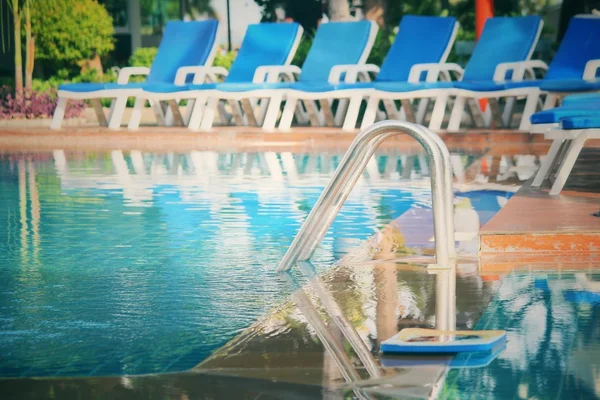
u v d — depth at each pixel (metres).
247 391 2.29
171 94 12.38
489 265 3.96
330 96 11.76
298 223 5.25
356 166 4.16
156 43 17.44
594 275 3.69
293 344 2.73
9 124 14.54
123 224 5.27
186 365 2.54
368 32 12.45
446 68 12.02
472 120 12.72
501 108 15.82
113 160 9.73
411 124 4.00
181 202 6.20
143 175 8.06
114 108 12.84
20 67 15.67
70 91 12.80
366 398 2.20
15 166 9.08
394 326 2.93
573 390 2.21
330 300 3.34
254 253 4.34
